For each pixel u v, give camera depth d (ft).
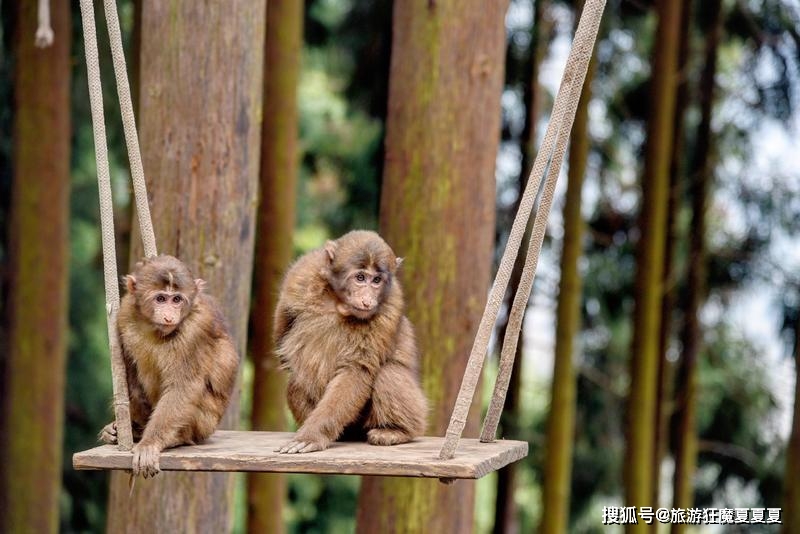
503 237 45.80
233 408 25.64
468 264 29.09
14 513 38.11
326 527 55.52
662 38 40.29
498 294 17.75
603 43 46.14
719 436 48.65
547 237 46.80
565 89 17.80
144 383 18.76
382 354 19.63
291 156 35.94
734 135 46.52
